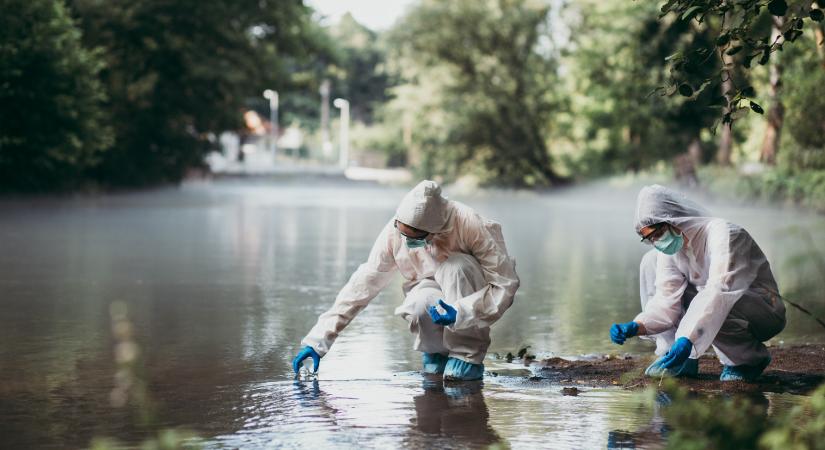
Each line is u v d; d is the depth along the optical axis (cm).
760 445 308
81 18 3338
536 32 4759
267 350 628
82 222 2125
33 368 556
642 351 638
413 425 424
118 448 385
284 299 910
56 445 391
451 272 524
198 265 1237
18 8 2603
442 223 511
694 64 467
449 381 526
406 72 5000
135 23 3697
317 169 7781
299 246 1579
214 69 3912
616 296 959
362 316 799
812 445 322
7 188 3181
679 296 532
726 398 476
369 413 447
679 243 516
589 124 5194
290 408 457
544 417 439
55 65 2655
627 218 2756
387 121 9306
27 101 2677
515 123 4778
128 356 263
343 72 4828
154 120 4112
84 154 3066
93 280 1049
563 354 626
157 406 461
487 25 4738
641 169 4828
